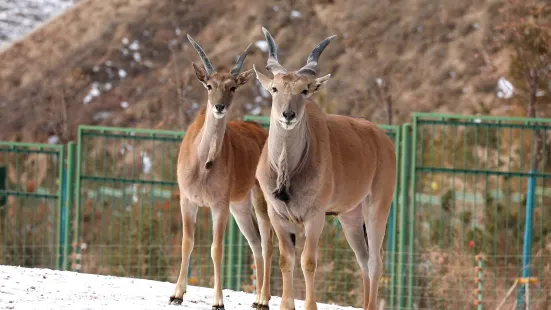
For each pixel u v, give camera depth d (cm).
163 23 11850
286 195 2372
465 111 9206
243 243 4303
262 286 2900
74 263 4191
